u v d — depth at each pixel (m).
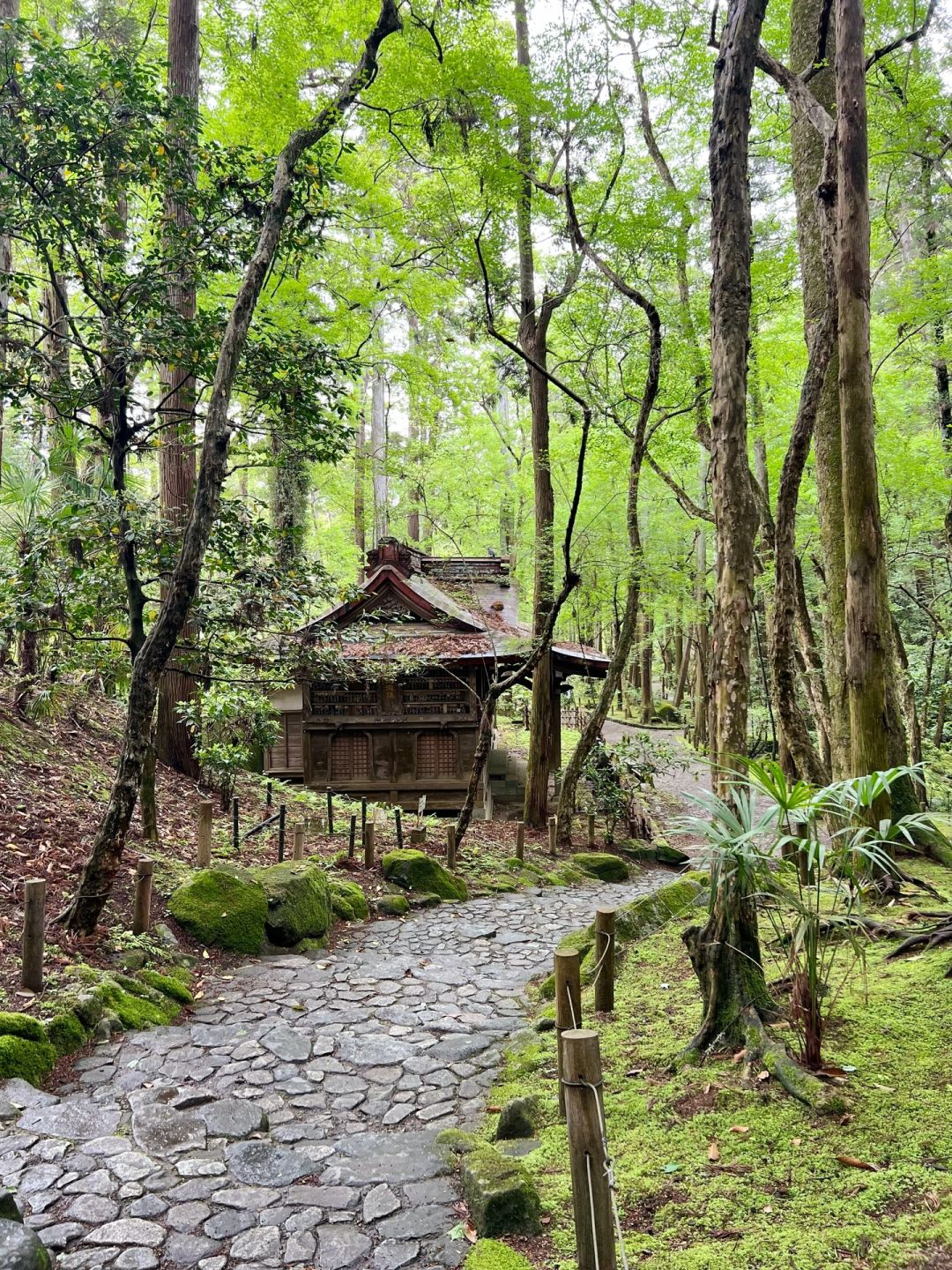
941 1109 3.10
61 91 6.02
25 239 6.78
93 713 11.11
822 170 7.50
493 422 25.19
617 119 9.73
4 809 6.85
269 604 7.69
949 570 16.77
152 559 7.03
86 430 8.18
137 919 6.02
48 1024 4.50
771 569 15.45
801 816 3.35
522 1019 5.58
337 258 13.24
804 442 7.45
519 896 9.84
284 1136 3.86
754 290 12.60
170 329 6.80
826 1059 3.54
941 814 3.38
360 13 9.87
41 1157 3.53
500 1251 2.78
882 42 10.27
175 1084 4.35
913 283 12.74
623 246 10.51
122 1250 2.95
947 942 4.72
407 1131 3.94
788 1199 2.72
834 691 8.15
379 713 14.93
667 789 20.22
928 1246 2.36
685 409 12.85
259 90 10.28
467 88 9.13
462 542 32.34
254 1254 2.94
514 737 22.34
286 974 6.35
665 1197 2.86
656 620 28.64
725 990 3.98
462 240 10.50
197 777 11.09
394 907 8.44
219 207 7.14
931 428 18.88
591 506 23.48
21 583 6.68
